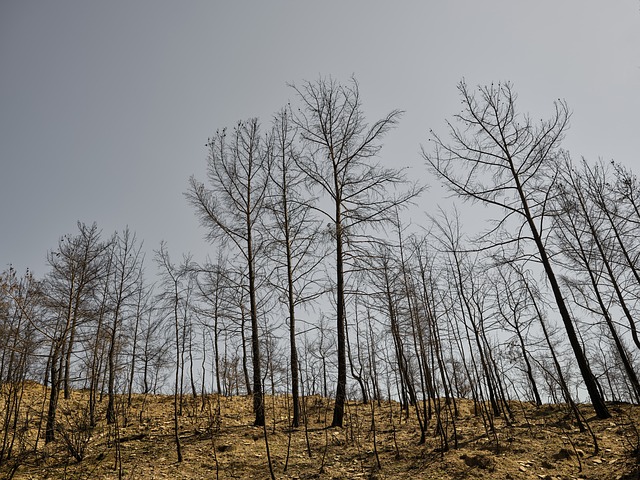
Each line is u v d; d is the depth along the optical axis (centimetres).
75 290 1531
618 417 1141
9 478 894
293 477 870
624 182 1402
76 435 1170
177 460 979
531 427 1137
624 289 1376
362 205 1392
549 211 1226
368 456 974
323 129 1475
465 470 802
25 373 1184
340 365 1253
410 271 1318
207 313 1421
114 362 1482
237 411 1532
